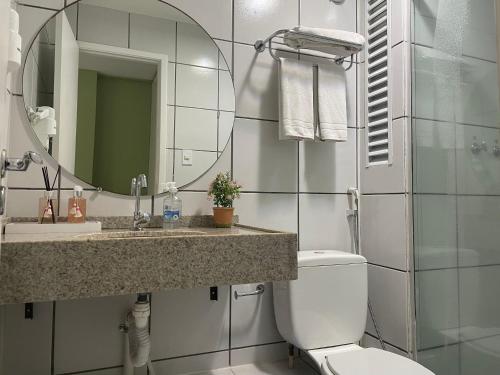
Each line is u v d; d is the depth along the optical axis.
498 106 1.22
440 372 1.43
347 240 1.82
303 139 1.63
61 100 1.39
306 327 1.46
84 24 1.43
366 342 1.78
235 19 1.66
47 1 1.38
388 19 1.71
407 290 1.56
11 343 1.28
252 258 1.09
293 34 1.52
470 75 1.33
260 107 1.69
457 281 1.37
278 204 1.69
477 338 1.29
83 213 1.30
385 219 1.69
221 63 1.62
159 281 0.98
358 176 1.87
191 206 1.55
